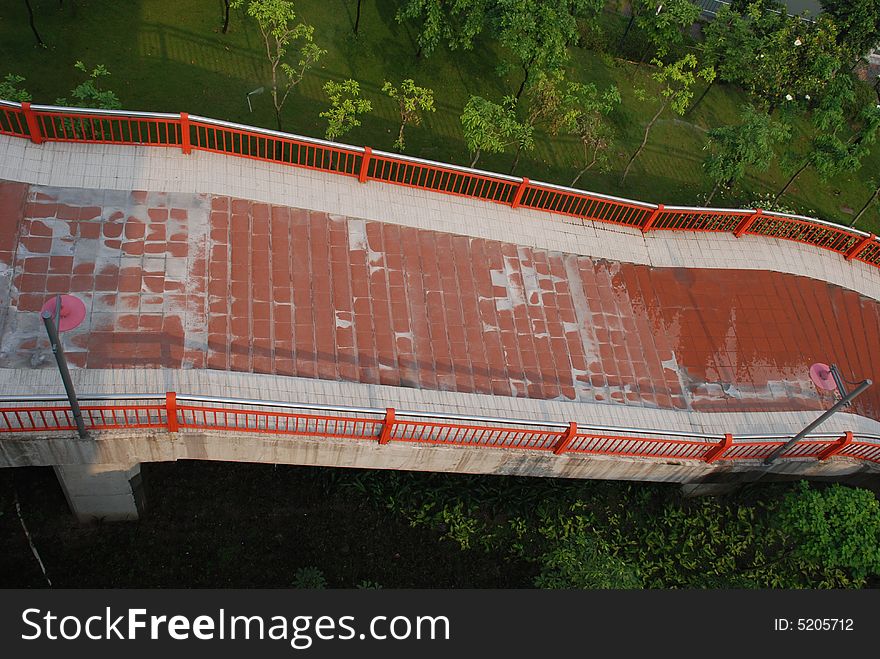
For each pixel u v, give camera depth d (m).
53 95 18.39
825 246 17.97
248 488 13.91
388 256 14.28
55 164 13.09
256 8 17.16
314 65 21.16
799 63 23.62
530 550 14.32
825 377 12.51
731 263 16.89
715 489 15.18
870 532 13.17
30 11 18.52
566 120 19.11
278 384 11.93
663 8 22.88
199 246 13.03
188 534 13.32
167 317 12.02
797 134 24.44
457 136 20.92
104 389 10.99
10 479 13.05
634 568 14.10
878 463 14.41
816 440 13.48
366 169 14.63
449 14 23.16
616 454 12.88
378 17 22.94
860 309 17.44
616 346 14.74
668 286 16.11
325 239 14.08
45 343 11.19
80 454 10.73
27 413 10.47
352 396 12.23
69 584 12.50
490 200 15.68
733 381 15.07
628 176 21.67
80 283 11.97
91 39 19.83
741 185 22.67
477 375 13.31
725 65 23.09
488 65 22.97
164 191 13.46
